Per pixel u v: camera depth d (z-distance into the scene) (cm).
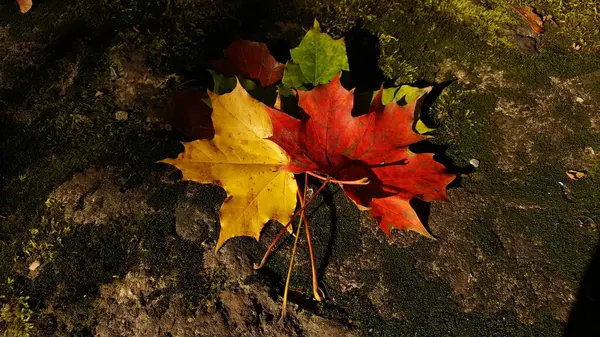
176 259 33
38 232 34
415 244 33
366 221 34
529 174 36
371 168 32
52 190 36
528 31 43
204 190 35
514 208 34
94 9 45
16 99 40
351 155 32
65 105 40
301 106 32
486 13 43
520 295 31
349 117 31
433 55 41
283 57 41
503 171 36
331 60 36
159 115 39
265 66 39
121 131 38
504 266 32
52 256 33
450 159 36
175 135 38
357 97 36
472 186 35
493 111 38
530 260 32
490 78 40
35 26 44
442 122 38
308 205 35
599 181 35
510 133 37
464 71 40
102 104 39
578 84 40
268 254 33
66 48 43
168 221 34
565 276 32
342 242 33
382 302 31
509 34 42
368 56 41
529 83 40
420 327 30
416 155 32
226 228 31
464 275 32
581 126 38
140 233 34
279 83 39
